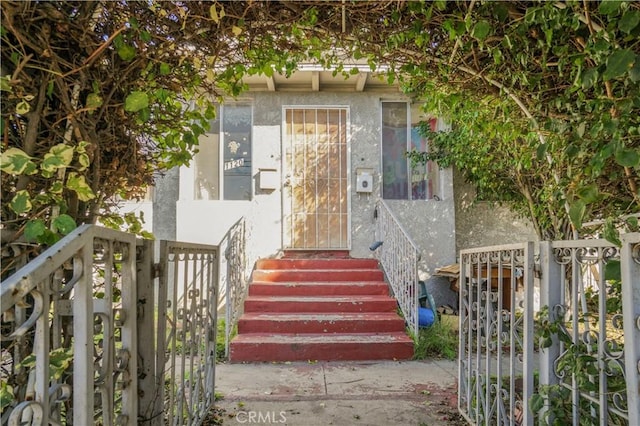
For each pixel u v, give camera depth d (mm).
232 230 5320
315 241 6582
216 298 3211
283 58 2527
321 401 3365
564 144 2121
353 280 5793
